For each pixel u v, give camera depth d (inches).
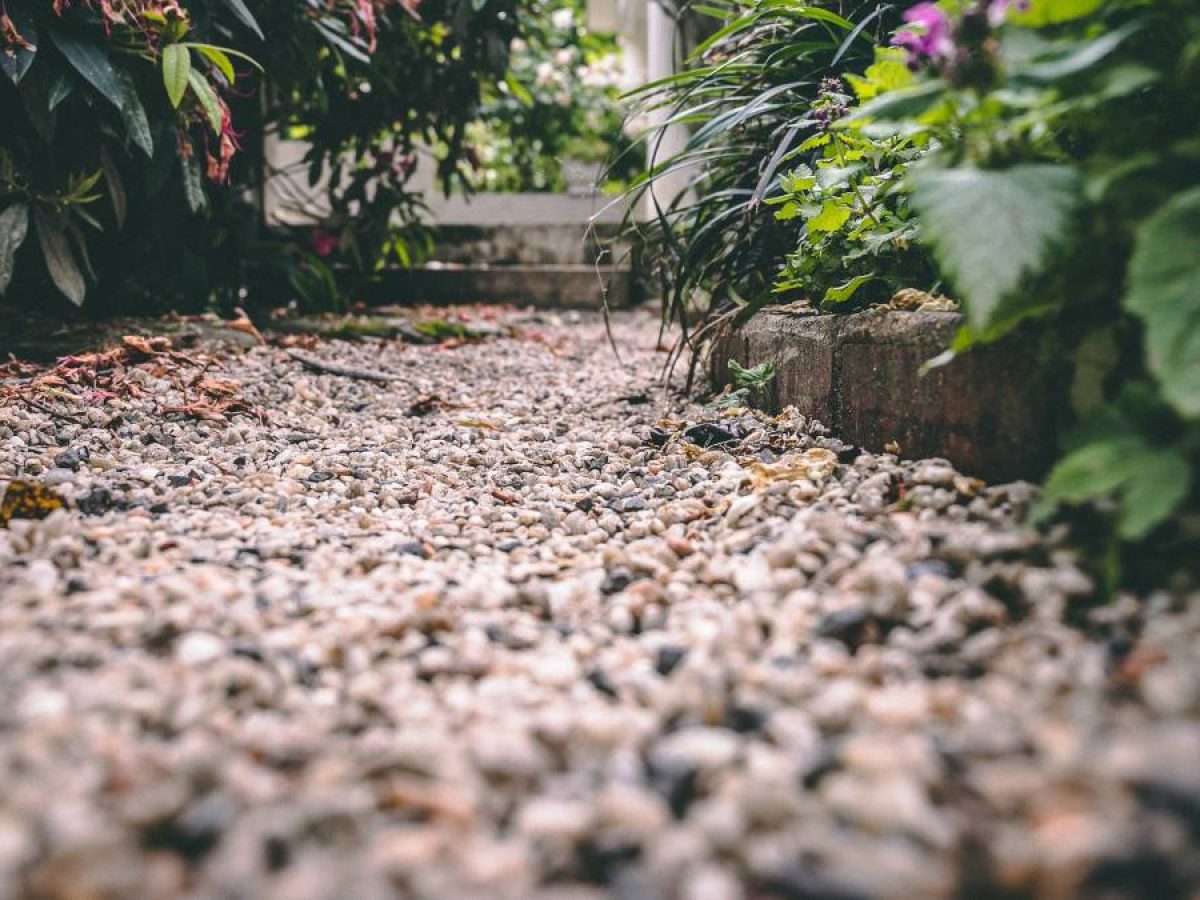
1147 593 19.4
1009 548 21.0
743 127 47.6
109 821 13.1
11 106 51.9
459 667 19.1
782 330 37.4
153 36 49.7
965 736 15.0
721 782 14.4
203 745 15.3
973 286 19.2
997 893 12.1
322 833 13.3
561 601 22.6
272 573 24.1
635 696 17.8
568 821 13.2
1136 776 12.9
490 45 75.0
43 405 40.4
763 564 23.1
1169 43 21.2
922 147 30.6
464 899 12.0
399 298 89.2
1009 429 24.6
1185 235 18.0
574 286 90.9
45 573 22.9
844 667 17.9
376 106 76.4
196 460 35.3
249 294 76.5
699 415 41.4
